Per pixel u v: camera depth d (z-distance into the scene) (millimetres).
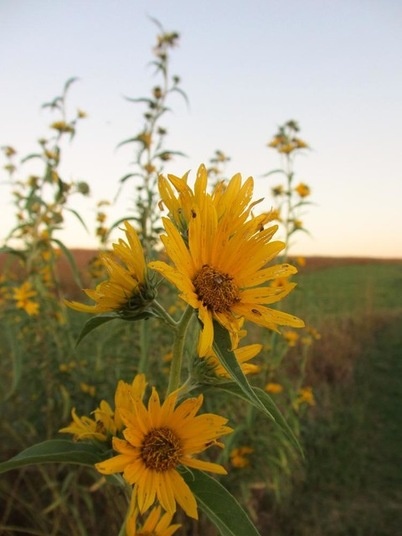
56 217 593
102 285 221
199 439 221
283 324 210
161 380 597
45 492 629
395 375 1299
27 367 633
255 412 588
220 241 215
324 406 1047
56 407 625
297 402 740
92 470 533
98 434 237
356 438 944
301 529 702
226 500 216
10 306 662
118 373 598
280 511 727
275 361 703
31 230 625
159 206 228
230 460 628
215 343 205
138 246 223
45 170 613
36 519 573
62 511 559
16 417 669
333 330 1482
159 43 675
